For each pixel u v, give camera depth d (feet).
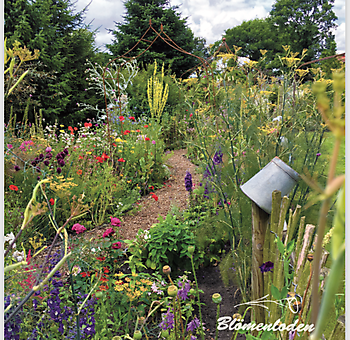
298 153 6.84
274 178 4.84
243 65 9.26
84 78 26.96
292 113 7.22
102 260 6.74
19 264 2.08
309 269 3.70
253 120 7.95
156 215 11.77
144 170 14.71
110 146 14.71
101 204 11.07
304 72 7.43
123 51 43.91
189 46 43.86
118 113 18.81
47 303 4.72
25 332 4.38
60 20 26.71
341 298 3.37
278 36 76.79
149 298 6.79
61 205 10.03
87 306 5.32
